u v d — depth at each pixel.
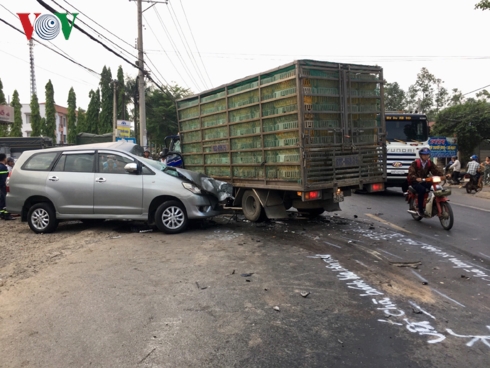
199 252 6.88
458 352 3.56
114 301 4.74
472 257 6.46
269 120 8.68
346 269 5.86
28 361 3.49
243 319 4.23
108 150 8.80
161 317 4.29
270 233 8.42
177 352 3.59
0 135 47.78
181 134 12.18
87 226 9.58
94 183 8.56
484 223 9.39
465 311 4.40
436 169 9.22
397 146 15.55
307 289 5.07
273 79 8.41
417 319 4.21
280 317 4.27
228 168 10.30
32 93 50.53
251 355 3.53
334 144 8.31
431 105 44.47
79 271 5.88
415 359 3.45
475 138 31.16
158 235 8.34
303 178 7.96
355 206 12.31
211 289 5.09
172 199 8.50
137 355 3.55
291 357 3.49
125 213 8.51
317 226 9.05
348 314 4.33
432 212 8.91
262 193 9.38
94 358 3.52
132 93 44.28
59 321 4.24
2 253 6.99
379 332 3.93
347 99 8.48
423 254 6.63
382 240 7.63
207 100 10.74
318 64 8.01
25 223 10.30
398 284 5.24
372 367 3.33
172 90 41.88
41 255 6.80
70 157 8.88
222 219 10.23
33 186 8.77
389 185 16.22
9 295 4.99
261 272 5.75
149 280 5.45
